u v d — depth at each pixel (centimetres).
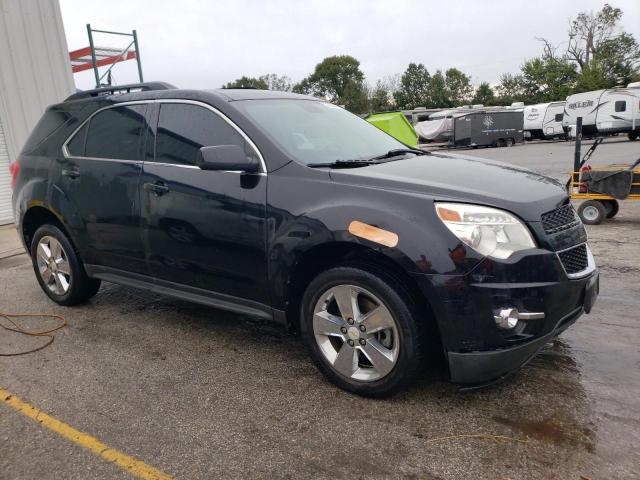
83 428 283
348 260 297
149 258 385
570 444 252
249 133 334
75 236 434
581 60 5631
